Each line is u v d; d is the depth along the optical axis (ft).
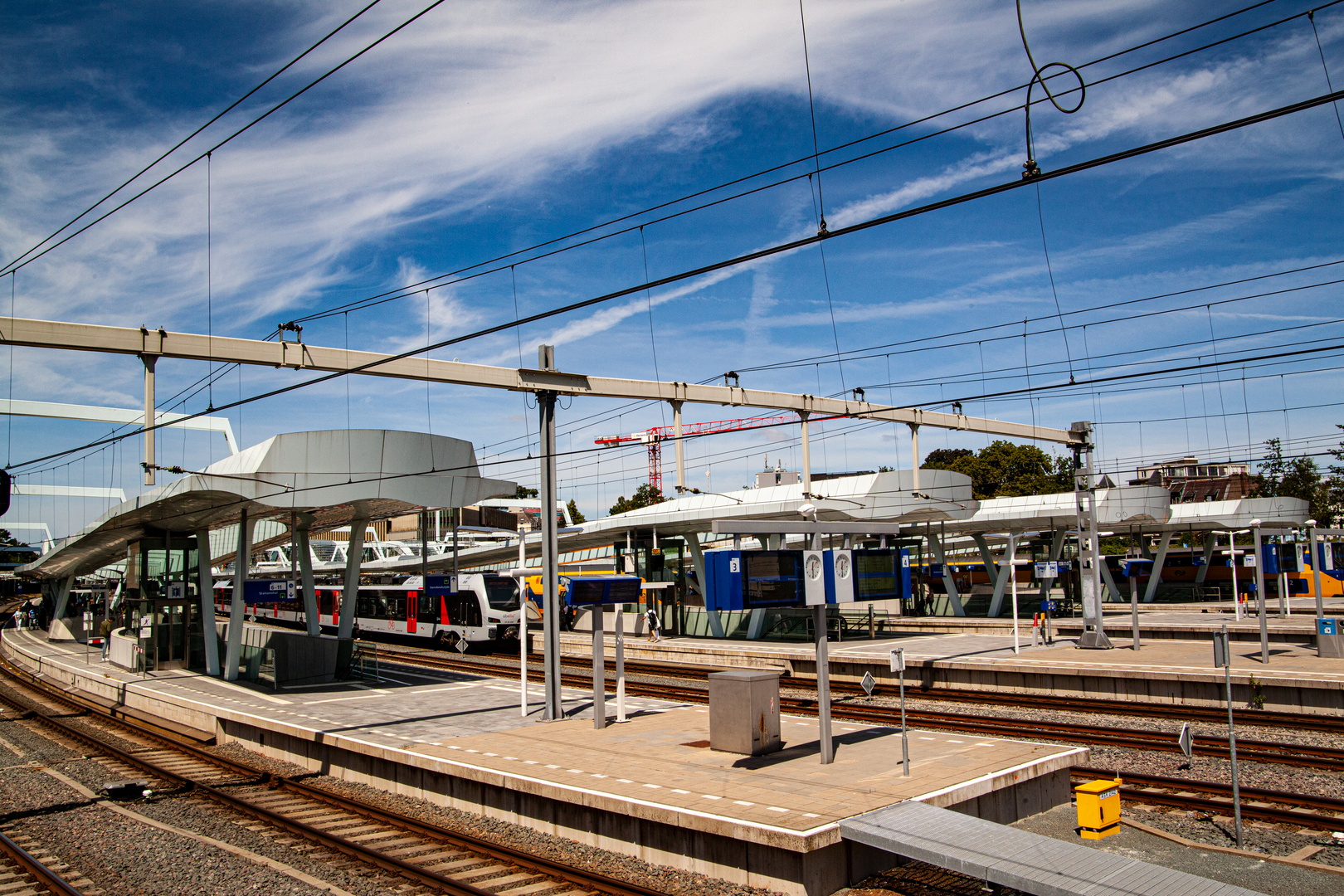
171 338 72.64
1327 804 38.40
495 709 60.80
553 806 38.19
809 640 105.29
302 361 77.77
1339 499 194.90
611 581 53.42
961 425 123.03
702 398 107.65
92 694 87.92
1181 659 74.08
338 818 42.19
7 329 65.87
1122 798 41.32
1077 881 26.55
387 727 53.93
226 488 60.34
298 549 84.17
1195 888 26.17
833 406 116.47
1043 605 131.95
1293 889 30.53
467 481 70.79
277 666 76.54
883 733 48.44
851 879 31.71
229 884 33.40
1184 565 174.60
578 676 88.28
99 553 115.96
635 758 43.16
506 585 117.70
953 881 31.94
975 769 38.70
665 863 33.88
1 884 34.14
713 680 44.78
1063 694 71.36
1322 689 59.82
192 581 95.30
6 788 50.03
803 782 37.47
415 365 82.17
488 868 34.53
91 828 41.45
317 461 63.57
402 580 134.62
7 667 123.03
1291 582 159.43
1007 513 126.31
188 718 66.85
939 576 158.92
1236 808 35.24
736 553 40.19
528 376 57.11
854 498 101.09
